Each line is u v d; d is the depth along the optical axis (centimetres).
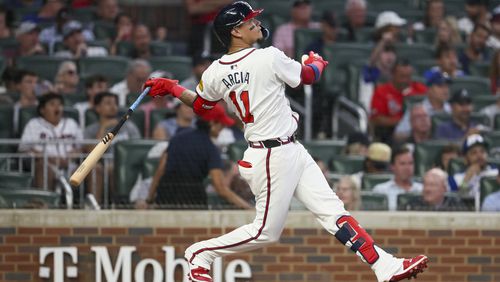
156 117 4844
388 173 4581
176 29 6059
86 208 4275
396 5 6488
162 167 4266
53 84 5412
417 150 4738
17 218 4147
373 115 5225
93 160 3030
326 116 5297
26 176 4347
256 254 4178
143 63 5178
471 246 4219
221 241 3102
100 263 4159
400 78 5241
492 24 6028
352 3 5984
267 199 3025
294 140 3030
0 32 5819
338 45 5597
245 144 4541
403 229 4206
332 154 4797
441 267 4216
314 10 6359
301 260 4181
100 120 4709
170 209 4259
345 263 4194
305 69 3039
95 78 5019
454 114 5066
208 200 4322
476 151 4541
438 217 4209
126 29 5822
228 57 3011
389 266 2991
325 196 3027
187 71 5512
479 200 4384
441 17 6162
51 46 5750
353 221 3023
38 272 4156
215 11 5797
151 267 4175
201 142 4250
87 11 6059
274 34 5959
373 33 5906
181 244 4175
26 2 6228
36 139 4594
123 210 4194
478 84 5566
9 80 5159
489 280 4225
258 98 2980
